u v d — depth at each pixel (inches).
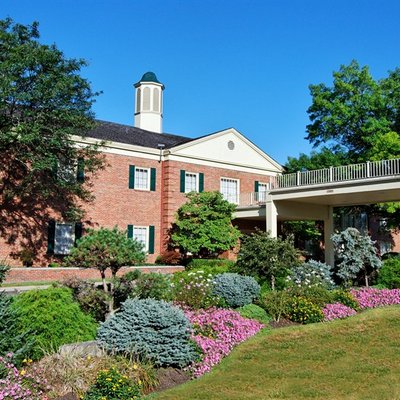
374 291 721.0
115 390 294.4
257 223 1248.2
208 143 1196.5
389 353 424.5
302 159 1341.0
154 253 1102.4
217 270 770.8
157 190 1122.7
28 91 793.6
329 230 1112.8
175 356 364.5
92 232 485.1
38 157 811.4
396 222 1173.1
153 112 1446.9
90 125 875.4
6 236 898.1
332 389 336.2
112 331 361.7
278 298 577.6
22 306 366.9
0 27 797.2
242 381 354.3
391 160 818.2
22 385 290.4
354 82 1220.5
